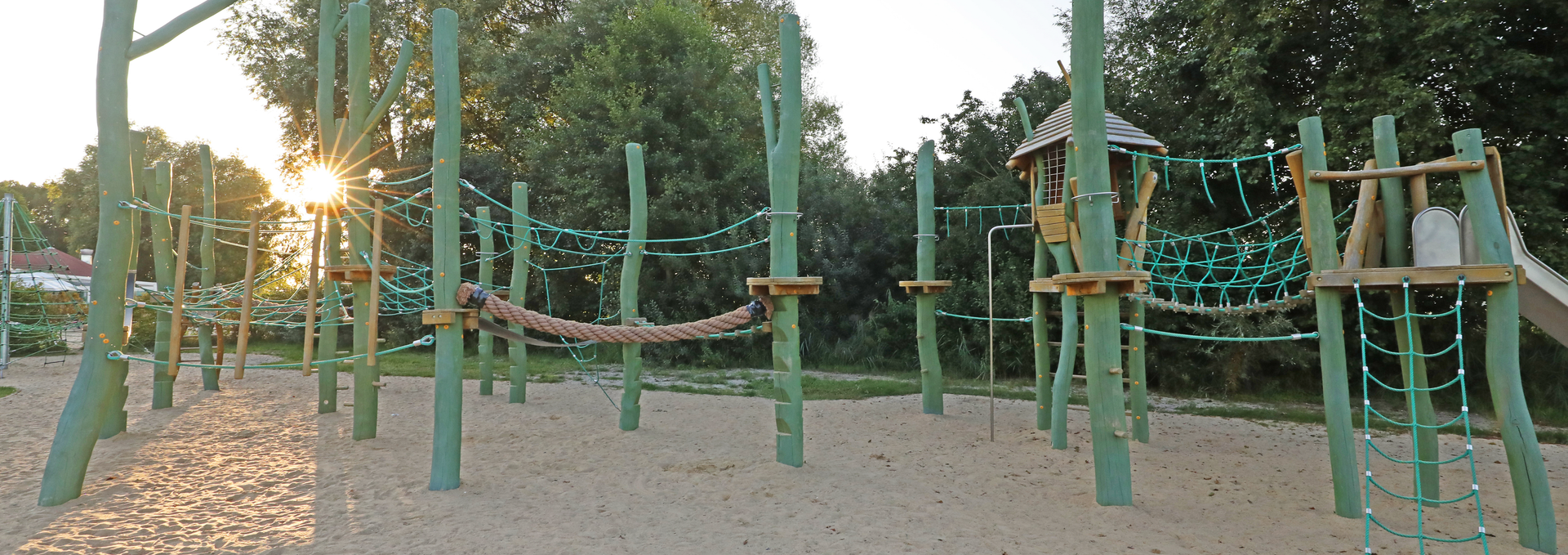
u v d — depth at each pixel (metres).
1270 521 5.21
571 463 6.88
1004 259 16.38
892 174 19.11
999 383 14.62
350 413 9.49
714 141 18.80
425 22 23.48
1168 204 13.98
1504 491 6.12
